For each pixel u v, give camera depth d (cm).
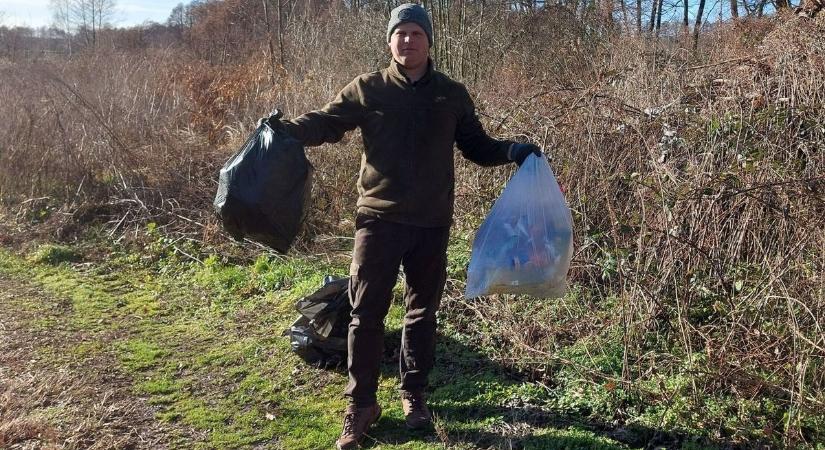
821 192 369
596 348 402
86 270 632
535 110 575
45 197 761
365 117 320
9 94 873
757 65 485
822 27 509
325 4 1456
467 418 353
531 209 325
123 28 2598
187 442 341
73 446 329
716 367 348
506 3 1349
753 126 425
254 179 316
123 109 862
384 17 1318
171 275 617
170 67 1157
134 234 695
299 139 322
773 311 364
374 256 322
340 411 368
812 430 312
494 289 327
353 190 735
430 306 344
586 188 483
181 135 866
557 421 345
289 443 338
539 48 1216
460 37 1160
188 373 418
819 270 354
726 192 379
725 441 316
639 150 459
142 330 490
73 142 795
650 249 398
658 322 403
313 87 898
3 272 620
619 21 1166
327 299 415
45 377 404
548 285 326
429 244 328
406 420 345
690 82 550
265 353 441
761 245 390
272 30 1752
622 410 346
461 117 332
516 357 402
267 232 324
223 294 561
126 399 384
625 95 568
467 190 575
